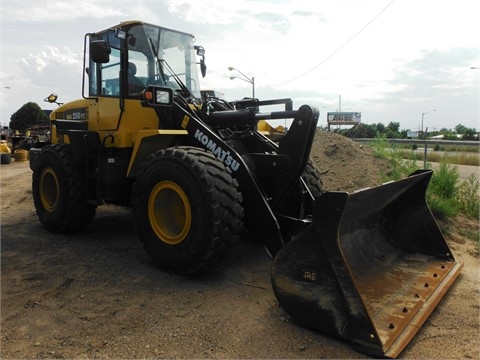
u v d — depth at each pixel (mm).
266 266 4211
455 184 6938
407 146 10695
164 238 4004
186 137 4438
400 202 4301
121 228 5820
